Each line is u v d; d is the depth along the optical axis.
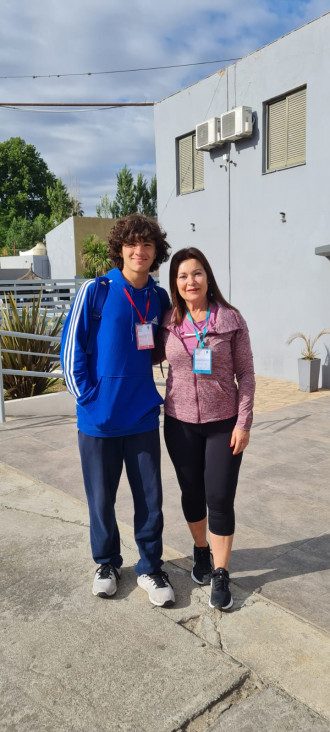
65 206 53.06
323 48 7.86
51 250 31.53
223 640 2.33
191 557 3.02
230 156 9.86
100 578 2.65
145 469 2.55
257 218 9.50
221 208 10.27
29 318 7.34
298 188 8.63
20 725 1.90
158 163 11.81
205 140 9.98
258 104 9.13
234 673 2.13
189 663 2.19
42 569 2.91
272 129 9.10
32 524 3.45
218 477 2.47
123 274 2.46
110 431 2.45
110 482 2.58
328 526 3.45
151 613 2.53
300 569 2.91
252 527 3.43
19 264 33.78
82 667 2.18
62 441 5.16
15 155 56.50
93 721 1.91
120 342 2.41
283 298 9.20
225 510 2.51
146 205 47.22
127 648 2.29
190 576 2.83
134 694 2.03
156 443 2.59
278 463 4.68
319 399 7.65
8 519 3.52
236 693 2.05
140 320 2.45
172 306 2.52
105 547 2.66
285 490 4.05
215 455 2.47
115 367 2.42
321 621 2.45
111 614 2.53
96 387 2.42
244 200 9.72
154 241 2.40
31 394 6.96
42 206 58.47
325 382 8.59
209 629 2.41
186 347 2.43
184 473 2.59
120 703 1.99
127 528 3.40
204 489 2.65
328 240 8.27
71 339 2.39
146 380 2.52
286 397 7.86
